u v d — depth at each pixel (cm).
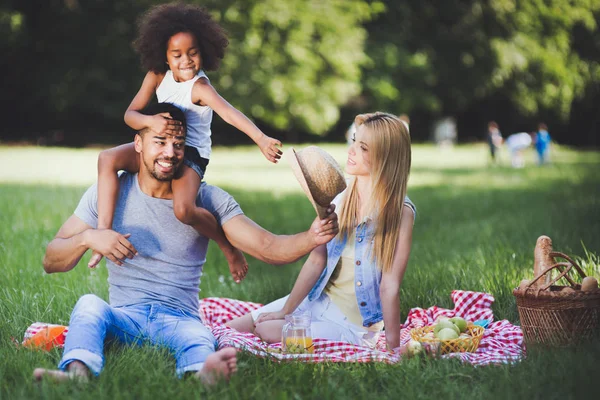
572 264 452
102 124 3706
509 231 962
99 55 3344
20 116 3609
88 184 1600
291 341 442
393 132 472
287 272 813
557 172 2212
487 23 3972
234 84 3297
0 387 370
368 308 483
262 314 496
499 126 4538
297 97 3388
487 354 433
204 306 570
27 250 752
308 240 429
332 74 3566
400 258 471
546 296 436
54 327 452
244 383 373
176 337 416
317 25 3444
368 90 3797
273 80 3334
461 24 3953
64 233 457
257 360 412
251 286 680
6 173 1909
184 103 468
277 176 2091
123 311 433
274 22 3309
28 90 3462
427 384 378
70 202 1158
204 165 470
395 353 435
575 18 3997
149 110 444
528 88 4022
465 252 820
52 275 636
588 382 366
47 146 3525
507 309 572
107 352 420
